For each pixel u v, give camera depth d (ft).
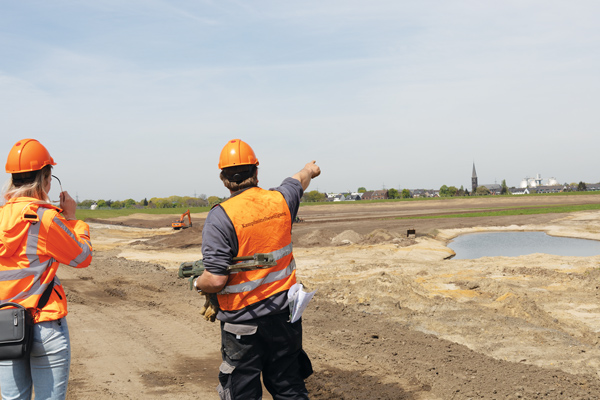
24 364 8.55
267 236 8.62
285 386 9.00
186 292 38.22
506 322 30.81
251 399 8.63
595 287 42.73
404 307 34.71
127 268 51.47
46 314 8.46
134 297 35.96
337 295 38.06
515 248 89.51
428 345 22.93
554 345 26.43
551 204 292.81
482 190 565.12
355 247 84.38
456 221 148.36
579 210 182.60
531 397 15.99
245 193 8.78
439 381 17.33
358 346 22.48
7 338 8.02
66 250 8.62
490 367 19.30
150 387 17.10
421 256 73.10
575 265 56.85
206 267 8.32
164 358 20.63
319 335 24.54
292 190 9.35
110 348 22.16
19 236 8.25
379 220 163.94
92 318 28.53
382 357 20.61
